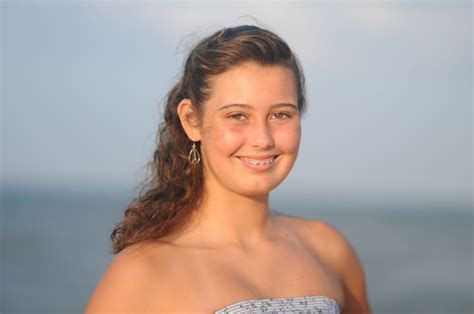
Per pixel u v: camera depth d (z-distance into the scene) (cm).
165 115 390
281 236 397
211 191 372
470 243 3128
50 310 1767
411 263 2531
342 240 433
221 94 347
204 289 344
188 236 365
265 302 348
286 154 355
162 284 338
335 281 403
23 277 2095
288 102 350
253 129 346
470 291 2062
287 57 353
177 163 376
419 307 1875
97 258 2392
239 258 366
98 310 332
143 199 377
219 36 361
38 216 3628
